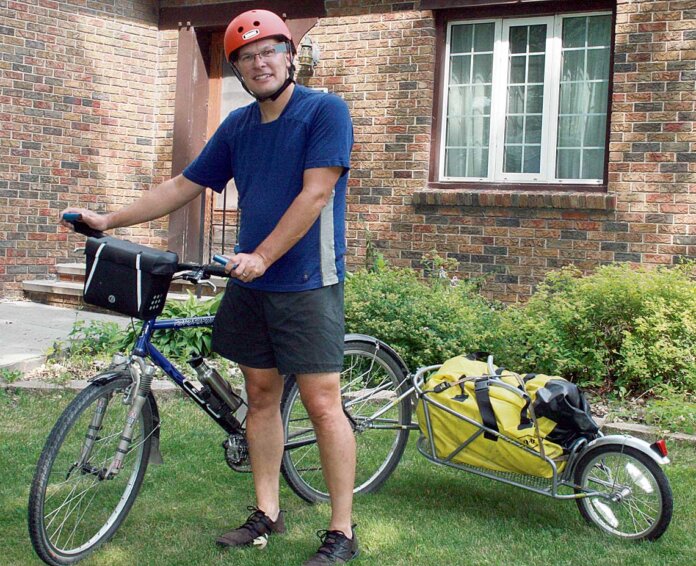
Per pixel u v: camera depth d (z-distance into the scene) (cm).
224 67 901
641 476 325
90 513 313
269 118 300
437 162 790
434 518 346
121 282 296
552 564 303
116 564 298
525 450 334
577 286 594
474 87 779
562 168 750
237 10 866
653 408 477
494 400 342
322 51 816
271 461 329
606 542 323
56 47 855
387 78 792
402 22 786
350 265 804
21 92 841
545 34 752
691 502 364
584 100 741
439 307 579
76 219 319
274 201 298
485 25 772
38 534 283
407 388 384
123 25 888
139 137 905
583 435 340
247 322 313
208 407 339
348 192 805
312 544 319
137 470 327
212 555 306
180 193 328
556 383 343
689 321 535
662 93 688
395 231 786
